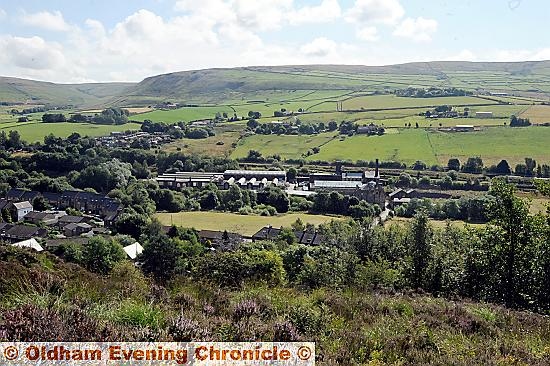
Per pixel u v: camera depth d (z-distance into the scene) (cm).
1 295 885
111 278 1220
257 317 916
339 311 1073
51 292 927
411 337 859
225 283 1545
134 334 696
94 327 685
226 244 6191
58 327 656
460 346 855
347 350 758
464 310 1188
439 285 2122
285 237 6581
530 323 1155
